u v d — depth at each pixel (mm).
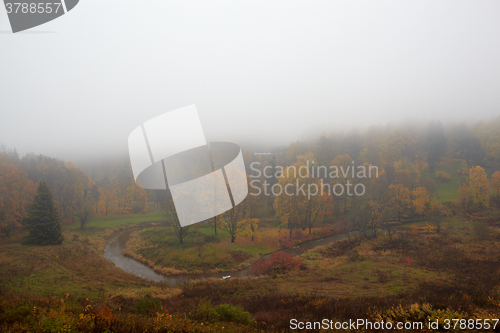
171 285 22719
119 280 22484
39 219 35219
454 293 13289
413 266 25609
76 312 8211
